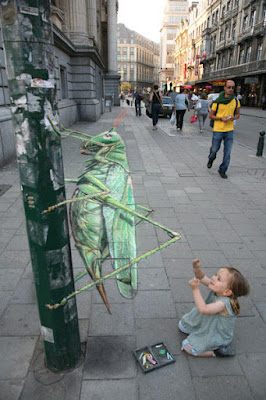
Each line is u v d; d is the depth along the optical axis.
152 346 2.23
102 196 1.93
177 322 2.51
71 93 15.68
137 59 144.62
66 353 1.97
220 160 8.17
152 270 3.19
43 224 1.61
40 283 1.75
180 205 5.00
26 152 1.51
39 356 2.16
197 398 1.88
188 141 11.18
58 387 1.93
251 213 4.74
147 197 5.34
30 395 1.88
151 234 3.97
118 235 2.04
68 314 1.88
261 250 3.63
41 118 1.48
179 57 80.44
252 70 36.84
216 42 50.53
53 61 1.50
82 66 15.66
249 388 1.96
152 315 2.57
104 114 23.00
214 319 2.11
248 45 39.03
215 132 6.46
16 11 1.31
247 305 2.71
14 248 3.59
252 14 37.69
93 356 2.15
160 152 9.13
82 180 2.01
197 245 3.71
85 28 15.62
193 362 2.14
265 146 10.74
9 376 2.00
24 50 1.37
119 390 1.91
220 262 3.36
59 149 1.61
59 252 1.71
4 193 5.36
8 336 2.34
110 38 32.66
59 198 1.65
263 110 31.47
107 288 2.88
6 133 7.19
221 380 2.01
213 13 51.78
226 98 6.08
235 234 4.02
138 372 2.04
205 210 4.82
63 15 14.40
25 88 1.42
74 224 2.08
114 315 2.56
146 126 15.49
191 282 2.05
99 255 2.09
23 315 2.55
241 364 2.13
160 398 1.87
